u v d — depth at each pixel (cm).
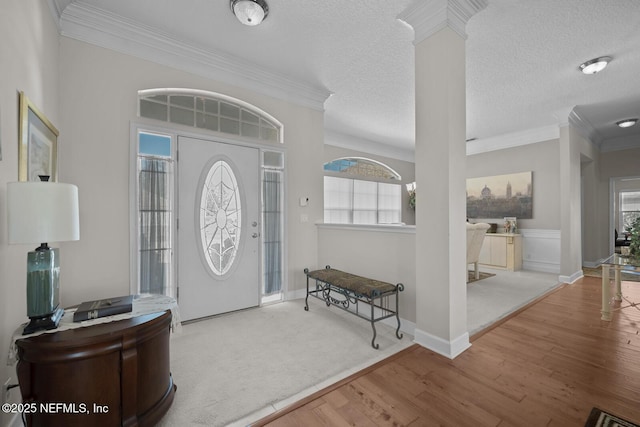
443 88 205
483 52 274
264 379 180
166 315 150
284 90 338
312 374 185
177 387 171
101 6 218
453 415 145
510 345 223
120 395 126
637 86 347
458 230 212
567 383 172
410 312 249
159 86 260
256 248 321
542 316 288
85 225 225
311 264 365
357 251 308
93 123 229
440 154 208
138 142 252
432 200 215
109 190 235
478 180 610
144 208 255
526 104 403
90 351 119
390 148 655
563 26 236
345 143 570
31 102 151
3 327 125
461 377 179
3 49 125
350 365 196
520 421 140
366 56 285
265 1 210
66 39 218
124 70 243
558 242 504
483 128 518
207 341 233
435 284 214
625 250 312
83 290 224
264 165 331
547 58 285
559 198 504
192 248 279
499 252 539
